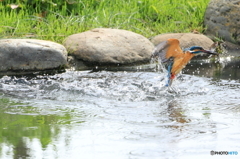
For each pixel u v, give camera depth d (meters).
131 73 23.17
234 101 18.09
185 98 18.61
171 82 20.30
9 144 12.54
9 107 16.70
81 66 24.58
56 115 15.77
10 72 22.66
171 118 15.67
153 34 28.72
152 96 18.86
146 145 12.82
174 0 33.00
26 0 28.56
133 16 30.38
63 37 26.16
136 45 25.81
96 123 14.91
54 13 28.31
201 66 25.36
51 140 13.01
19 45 22.56
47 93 19.03
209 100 18.27
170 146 12.78
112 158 11.76
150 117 15.77
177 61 19.78
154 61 26.12
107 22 28.88
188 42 27.11
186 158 11.90
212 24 29.97
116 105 17.41
